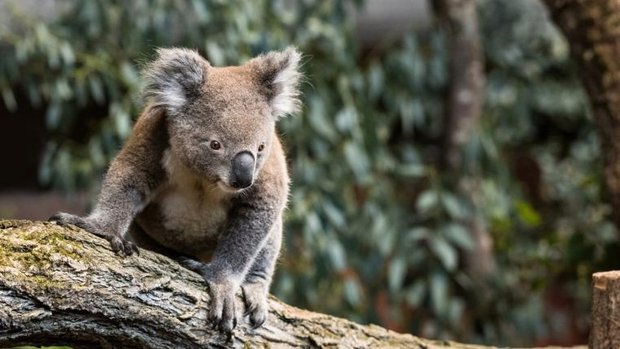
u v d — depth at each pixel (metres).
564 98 15.67
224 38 11.05
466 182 12.86
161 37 11.04
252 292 6.26
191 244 6.88
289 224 11.38
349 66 11.94
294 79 6.70
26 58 11.02
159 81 6.31
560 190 15.23
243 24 10.94
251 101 6.35
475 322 13.55
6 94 11.59
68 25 11.39
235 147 6.17
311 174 11.54
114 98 11.31
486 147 13.04
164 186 6.45
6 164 15.35
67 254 5.12
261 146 6.29
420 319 13.63
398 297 13.22
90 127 12.47
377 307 14.13
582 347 8.05
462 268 13.46
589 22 8.32
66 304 5.05
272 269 6.84
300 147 11.70
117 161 6.28
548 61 15.51
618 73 8.20
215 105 6.27
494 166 13.20
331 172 11.85
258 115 6.31
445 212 12.55
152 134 6.31
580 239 10.98
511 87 15.39
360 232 12.14
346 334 6.61
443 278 12.64
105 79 11.32
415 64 12.55
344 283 12.08
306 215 11.34
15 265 4.91
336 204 11.69
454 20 12.91
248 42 11.01
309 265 11.83
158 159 6.30
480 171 13.17
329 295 12.45
